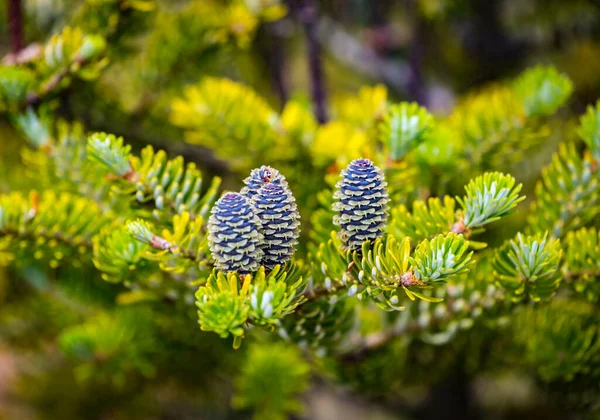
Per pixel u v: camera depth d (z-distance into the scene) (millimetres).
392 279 616
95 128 908
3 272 1121
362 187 616
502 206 636
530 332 805
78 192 791
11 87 783
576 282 705
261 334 767
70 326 1072
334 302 663
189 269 690
